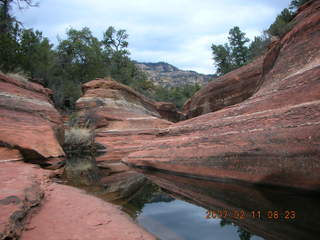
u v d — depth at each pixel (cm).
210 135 807
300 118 571
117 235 323
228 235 316
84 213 404
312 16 908
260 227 334
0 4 2083
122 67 5591
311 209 393
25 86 1614
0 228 270
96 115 2231
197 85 6844
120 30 5666
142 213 425
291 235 298
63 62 4134
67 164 1129
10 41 2319
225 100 2170
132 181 729
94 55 4347
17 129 1113
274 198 466
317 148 483
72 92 3309
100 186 663
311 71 695
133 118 2366
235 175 629
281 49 1055
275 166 547
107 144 1922
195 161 763
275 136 588
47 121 1448
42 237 303
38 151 1044
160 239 318
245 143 651
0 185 446
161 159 910
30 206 381
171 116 4212
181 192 575
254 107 779
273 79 933
